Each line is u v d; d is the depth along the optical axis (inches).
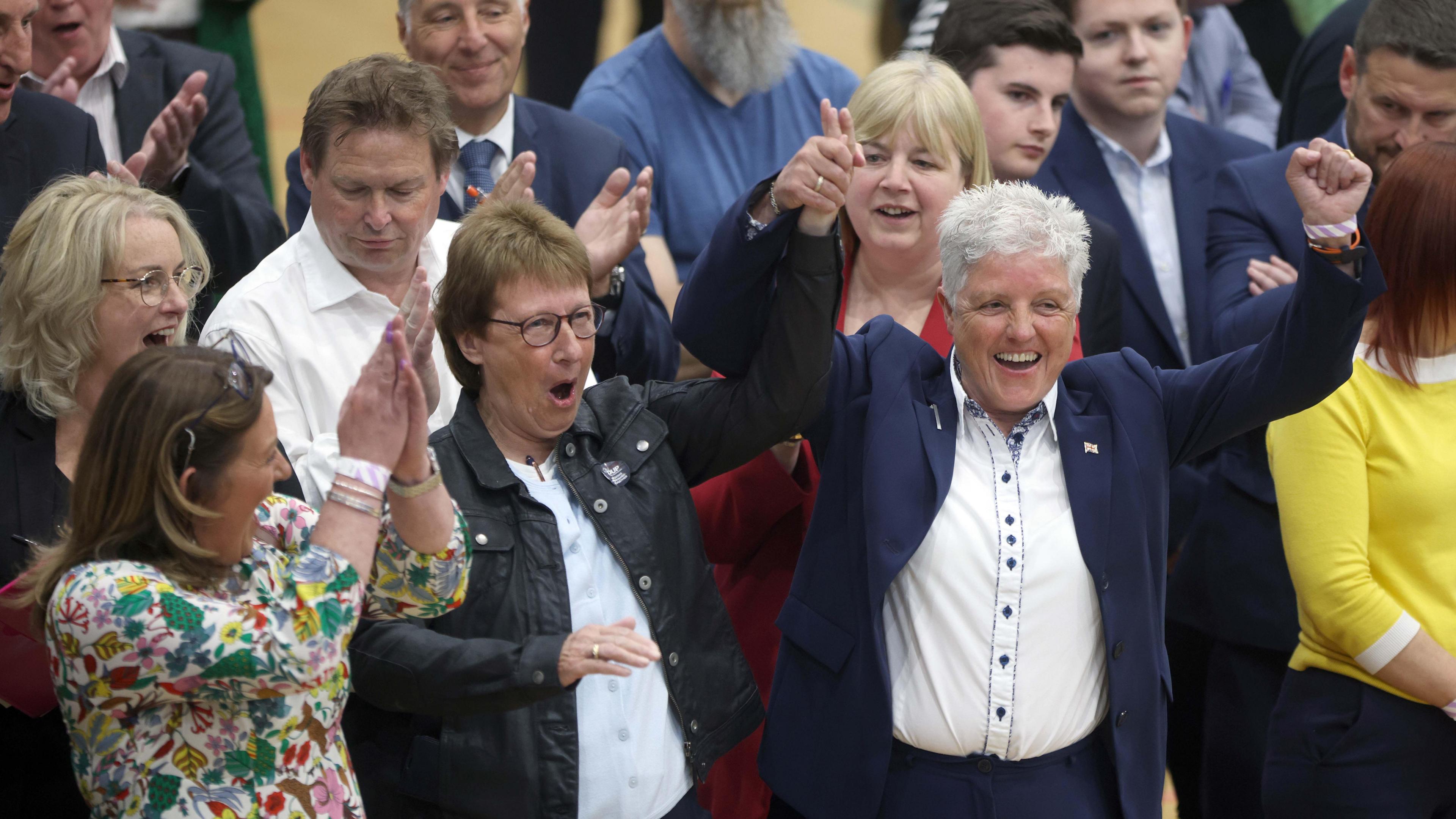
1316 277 320.2
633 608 317.4
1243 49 791.1
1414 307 370.9
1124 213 567.2
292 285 377.7
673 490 330.3
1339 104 648.4
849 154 304.5
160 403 249.1
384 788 309.0
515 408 318.3
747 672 334.6
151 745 253.0
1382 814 376.2
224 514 255.1
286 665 251.1
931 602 331.6
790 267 321.4
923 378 349.1
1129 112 577.3
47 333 319.6
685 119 604.4
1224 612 478.6
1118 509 333.1
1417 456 374.0
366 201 364.5
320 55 768.3
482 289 312.3
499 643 285.0
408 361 264.5
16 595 275.7
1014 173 520.7
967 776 332.2
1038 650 328.2
